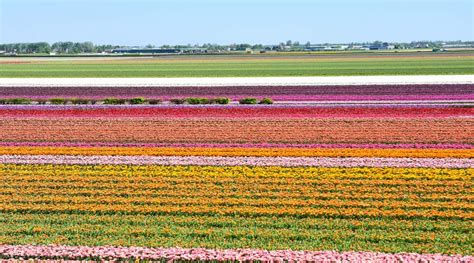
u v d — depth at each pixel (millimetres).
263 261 20203
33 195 27688
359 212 24703
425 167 31641
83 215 25156
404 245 21547
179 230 23156
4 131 42219
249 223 23859
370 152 34750
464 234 22609
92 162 33375
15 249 21156
